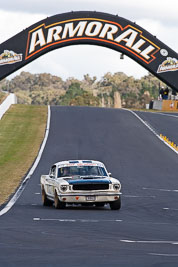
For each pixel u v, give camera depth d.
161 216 37.56
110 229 28.11
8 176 64.31
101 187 40.06
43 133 106.12
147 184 60.47
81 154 83.31
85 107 155.00
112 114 137.50
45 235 24.72
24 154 83.94
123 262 17.64
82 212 37.97
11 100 156.75
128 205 44.22
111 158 80.50
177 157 84.62
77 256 18.77
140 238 24.50
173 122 130.88
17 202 45.53
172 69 61.81
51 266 16.80
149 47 62.19
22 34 62.69
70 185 39.66
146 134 108.62
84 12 63.00
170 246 21.86
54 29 62.66
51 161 76.88
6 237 23.94
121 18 62.72
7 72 62.53
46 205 44.12
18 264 17.09
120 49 62.06
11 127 114.56
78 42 62.59
